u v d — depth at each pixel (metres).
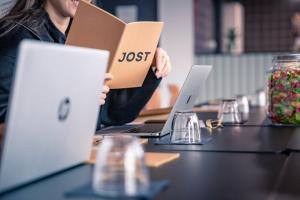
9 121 0.86
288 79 1.89
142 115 2.44
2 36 1.79
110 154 0.86
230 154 1.29
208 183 0.96
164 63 1.97
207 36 8.65
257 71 6.17
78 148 1.12
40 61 0.88
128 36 1.59
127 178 0.85
